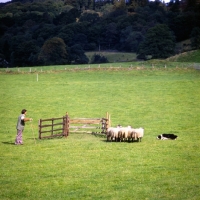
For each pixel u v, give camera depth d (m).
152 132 40.91
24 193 22.59
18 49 183.75
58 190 23.05
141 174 25.78
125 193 22.47
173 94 64.38
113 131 35.50
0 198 21.84
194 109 53.22
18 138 35.00
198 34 197.38
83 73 90.62
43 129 43.91
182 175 25.55
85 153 31.20
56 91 68.56
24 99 61.97
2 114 52.12
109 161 28.81
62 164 28.14
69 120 39.41
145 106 55.91
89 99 61.66
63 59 180.88
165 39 172.50
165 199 21.52
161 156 30.16
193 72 89.94
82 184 23.98
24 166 27.75
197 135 38.97
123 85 73.56
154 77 84.50
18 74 91.44
